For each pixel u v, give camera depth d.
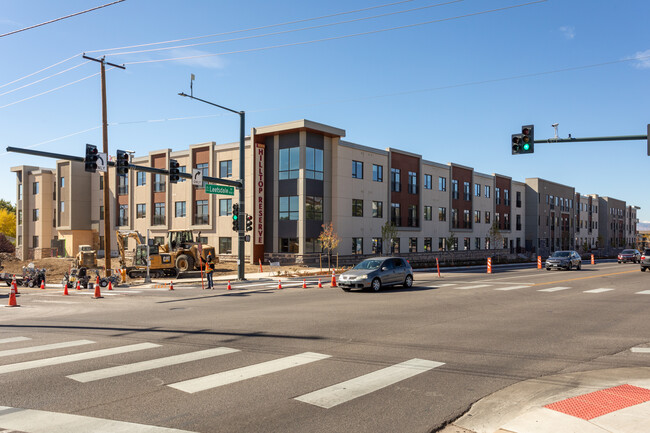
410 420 5.82
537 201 72.94
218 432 5.41
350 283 21.17
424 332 11.40
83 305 18.36
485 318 13.52
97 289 21.66
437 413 6.05
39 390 6.94
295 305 16.84
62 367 8.24
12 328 12.59
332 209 41.66
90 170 20.36
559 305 16.39
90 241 57.34
